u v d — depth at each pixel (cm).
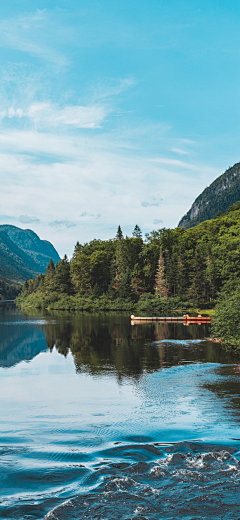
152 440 1226
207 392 1794
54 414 1497
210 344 3444
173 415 1465
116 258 12438
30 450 1150
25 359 2767
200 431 1293
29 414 1502
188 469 1020
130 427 1339
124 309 9931
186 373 2220
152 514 834
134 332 4534
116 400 1683
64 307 10781
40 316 7700
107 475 995
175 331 4666
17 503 869
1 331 4631
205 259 10344
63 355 2920
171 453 1121
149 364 2505
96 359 2720
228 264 8062
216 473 999
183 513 834
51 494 910
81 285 12112
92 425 1362
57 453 1128
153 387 1902
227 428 1319
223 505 864
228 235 11844
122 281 10719
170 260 10462
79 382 2036
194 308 9194
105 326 5366
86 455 1116
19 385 1981
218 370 2300
